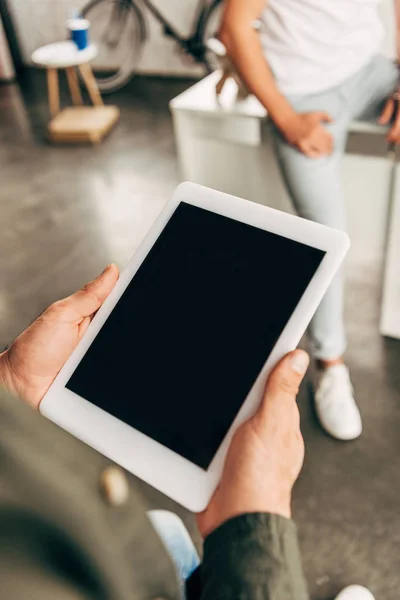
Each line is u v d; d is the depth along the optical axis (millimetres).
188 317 587
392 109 1318
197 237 618
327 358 1425
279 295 559
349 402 1395
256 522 383
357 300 1788
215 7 3832
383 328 1633
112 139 3357
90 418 588
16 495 179
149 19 4160
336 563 1149
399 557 1145
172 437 543
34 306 1982
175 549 690
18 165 3141
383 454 1334
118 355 599
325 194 1281
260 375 533
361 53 1201
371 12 1162
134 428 567
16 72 4789
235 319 566
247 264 583
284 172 1300
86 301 670
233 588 346
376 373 1545
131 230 2371
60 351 651
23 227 2494
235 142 1734
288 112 1197
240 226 599
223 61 1557
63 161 3129
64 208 2619
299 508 1252
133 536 233
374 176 1696
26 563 176
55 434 211
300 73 1179
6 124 3783
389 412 1433
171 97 3947
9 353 648
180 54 4227
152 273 622
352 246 1918
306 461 1344
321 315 1364
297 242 569
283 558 365
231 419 525
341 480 1294
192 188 639
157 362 580
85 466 215
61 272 2148
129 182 2801
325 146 1219
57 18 4566
